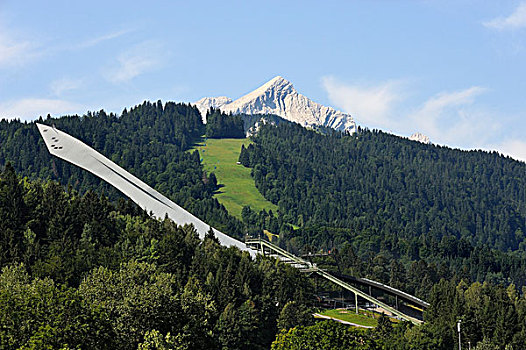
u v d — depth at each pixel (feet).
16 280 550.36
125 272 599.98
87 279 577.43
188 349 507.71
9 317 416.05
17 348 395.14
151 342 452.76
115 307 506.48
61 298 439.63
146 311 501.15
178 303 535.19
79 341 420.77
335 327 530.68
